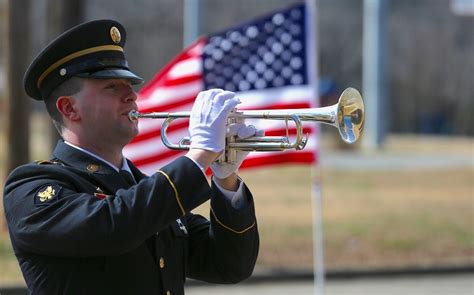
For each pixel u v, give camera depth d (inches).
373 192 1162.0
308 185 1252.5
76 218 196.9
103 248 196.1
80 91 215.6
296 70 517.0
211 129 205.3
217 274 230.8
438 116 3863.2
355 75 3430.1
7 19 808.3
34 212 201.8
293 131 366.3
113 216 195.3
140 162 472.1
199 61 511.2
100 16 2669.8
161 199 197.6
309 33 517.7
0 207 823.1
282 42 516.4
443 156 1968.5
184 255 230.1
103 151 219.8
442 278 728.3
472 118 3779.5
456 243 807.1
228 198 221.5
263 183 1269.7
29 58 816.9
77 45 215.0
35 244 201.5
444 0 3777.1
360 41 3432.6
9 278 632.4
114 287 205.5
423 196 1117.1
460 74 3757.4
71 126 219.1
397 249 783.1
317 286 544.7
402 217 922.7
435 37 3745.1
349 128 224.2
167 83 507.5
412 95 3757.4
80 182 211.3
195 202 201.0
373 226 864.3
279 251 759.1
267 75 517.0
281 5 2938.0
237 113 216.2
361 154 2006.6
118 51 219.9
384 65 2278.5
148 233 197.8
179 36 2780.5
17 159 816.3
